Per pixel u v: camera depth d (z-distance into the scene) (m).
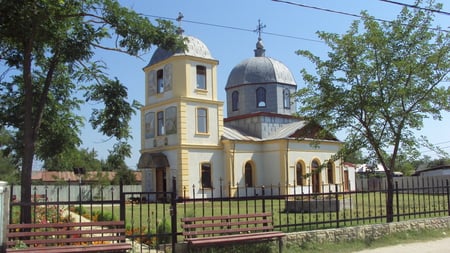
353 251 11.78
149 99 37.50
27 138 10.74
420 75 14.76
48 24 10.35
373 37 14.58
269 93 42.47
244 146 36.97
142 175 37.44
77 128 13.66
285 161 36.53
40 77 12.61
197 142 35.00
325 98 15.15
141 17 11.05
